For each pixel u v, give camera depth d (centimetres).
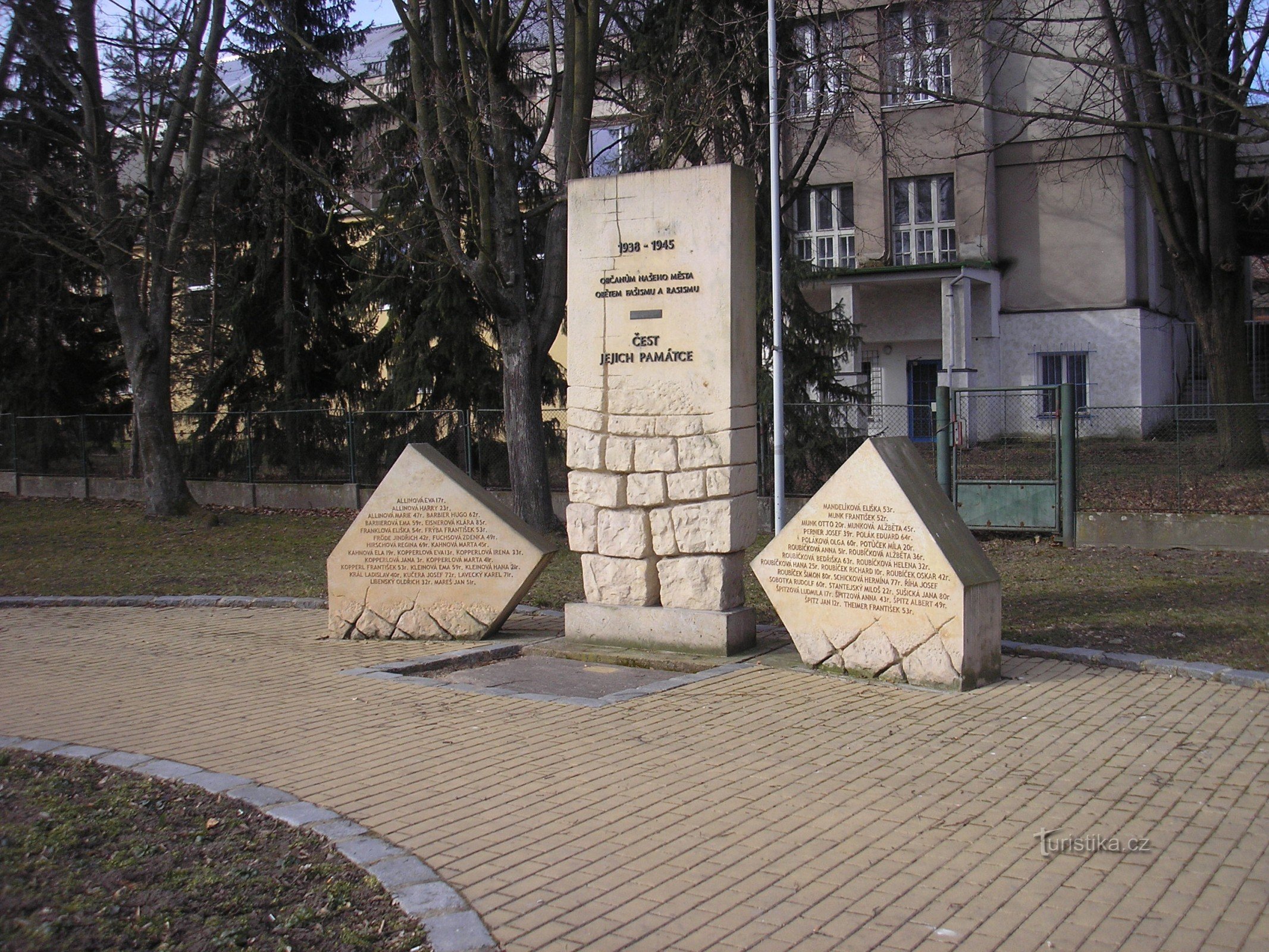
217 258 2702
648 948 410
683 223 933
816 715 732
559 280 1717
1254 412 1780
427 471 1020
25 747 672
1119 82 2030
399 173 2150
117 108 2136
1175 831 517
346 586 1038
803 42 2175
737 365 927
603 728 713
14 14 1889
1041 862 484
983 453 1817
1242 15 1736
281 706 782
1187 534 1460
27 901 433
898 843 509
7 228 2192
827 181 3055
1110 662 867
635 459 951
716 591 926
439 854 501
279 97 2384
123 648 1023
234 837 520
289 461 2334
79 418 2630
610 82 2405
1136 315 2884
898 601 813
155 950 402
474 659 939
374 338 2356
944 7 1923
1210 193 1933
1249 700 756
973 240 2931
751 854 499
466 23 1744
